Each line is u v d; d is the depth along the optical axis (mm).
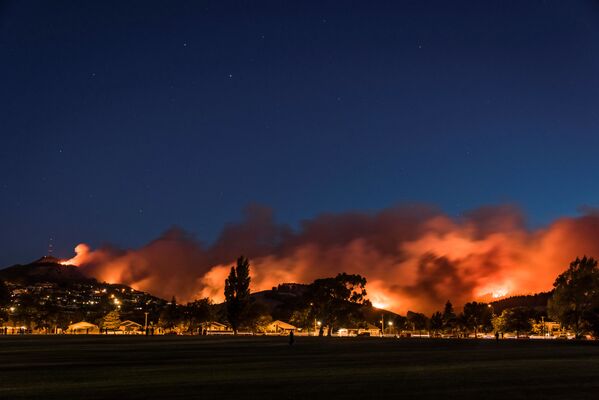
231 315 149125
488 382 26625
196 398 21219
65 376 29938
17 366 36906
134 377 29125
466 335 159875
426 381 26969
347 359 43188
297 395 21953
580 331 109562
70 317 192500
